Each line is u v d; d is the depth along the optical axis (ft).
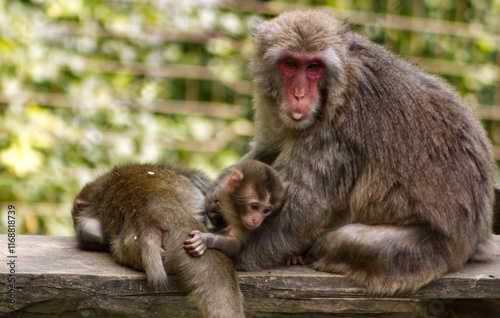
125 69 62.34
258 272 27.66
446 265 28.07
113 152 59.36
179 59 64.95
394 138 28.99
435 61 66.85
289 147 29.99
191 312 26.40
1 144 55.77
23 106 57.47
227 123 64.64
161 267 25.03
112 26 61.57
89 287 25.53
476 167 29.63
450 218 28.30
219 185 29.58
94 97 60.49
